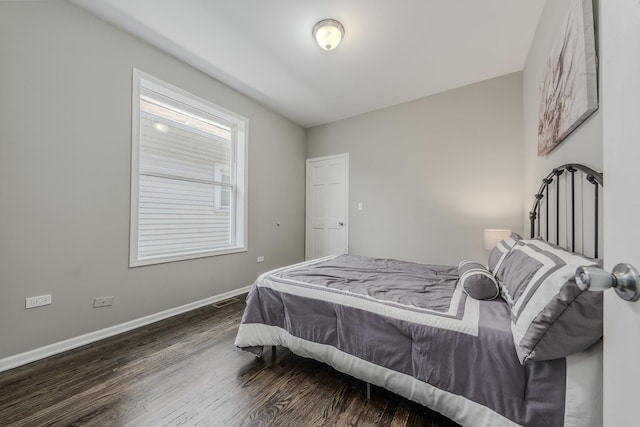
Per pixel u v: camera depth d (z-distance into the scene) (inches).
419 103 132.0
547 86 70.4
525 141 102.3
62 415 48.8
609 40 20.2
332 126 163.2
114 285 83.4
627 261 17.6
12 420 47.6
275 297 68.6
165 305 97.2
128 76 86.7
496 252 72.7
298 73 110.3
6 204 64.1
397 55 97.9
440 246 125.9
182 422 47.6
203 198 118.1
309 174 172.4
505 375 38.4
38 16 68.7
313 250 169.8
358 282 67.8
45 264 69.9
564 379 33.9
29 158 67.3
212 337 81.4
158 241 101.3
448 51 95.5
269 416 49.0
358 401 53.1
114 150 83.6
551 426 34.2
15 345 65.0
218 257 117.6
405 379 48.1
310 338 61.1
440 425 46.8
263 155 142.0
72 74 74.7
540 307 34.6
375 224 145.6
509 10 77.0
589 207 49.8
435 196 127.3
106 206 81.7
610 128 20.0
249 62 102.7
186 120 111.7
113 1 74.0
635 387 17.0
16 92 65.2
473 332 42.4
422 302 52.8
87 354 70.7
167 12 77.9
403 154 136.6
